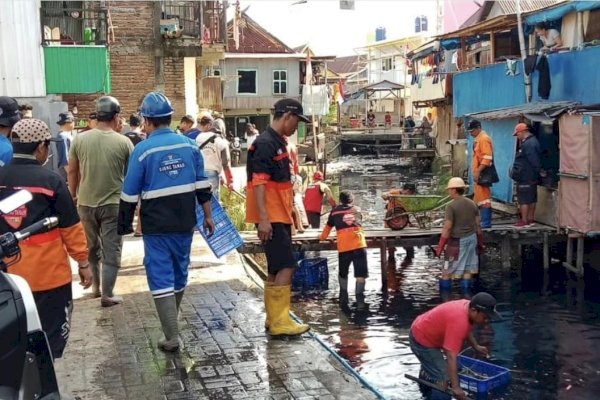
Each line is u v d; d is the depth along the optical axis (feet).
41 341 11.20
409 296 34.53
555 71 49.67
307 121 20.15
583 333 27.66
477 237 35.73
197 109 83.20
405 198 40.37
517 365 23.84
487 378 21.24
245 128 143.13
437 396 20.77
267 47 145.07
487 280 37.37
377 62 208.03
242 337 20.20
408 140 123.85
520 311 31.12
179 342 19.51
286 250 20.20
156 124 18.69
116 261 23.03
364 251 34.42
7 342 10.69
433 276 38.81
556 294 34.19
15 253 11.96
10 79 43.39
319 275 36.76
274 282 20.39
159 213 18.33
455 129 102.63
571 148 37.58
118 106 22.90
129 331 20.59
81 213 22.76
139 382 16.74
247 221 20.56
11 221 14.40
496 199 53.88
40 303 14.79
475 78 64.90
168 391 16.20
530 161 39.58
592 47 44.70
